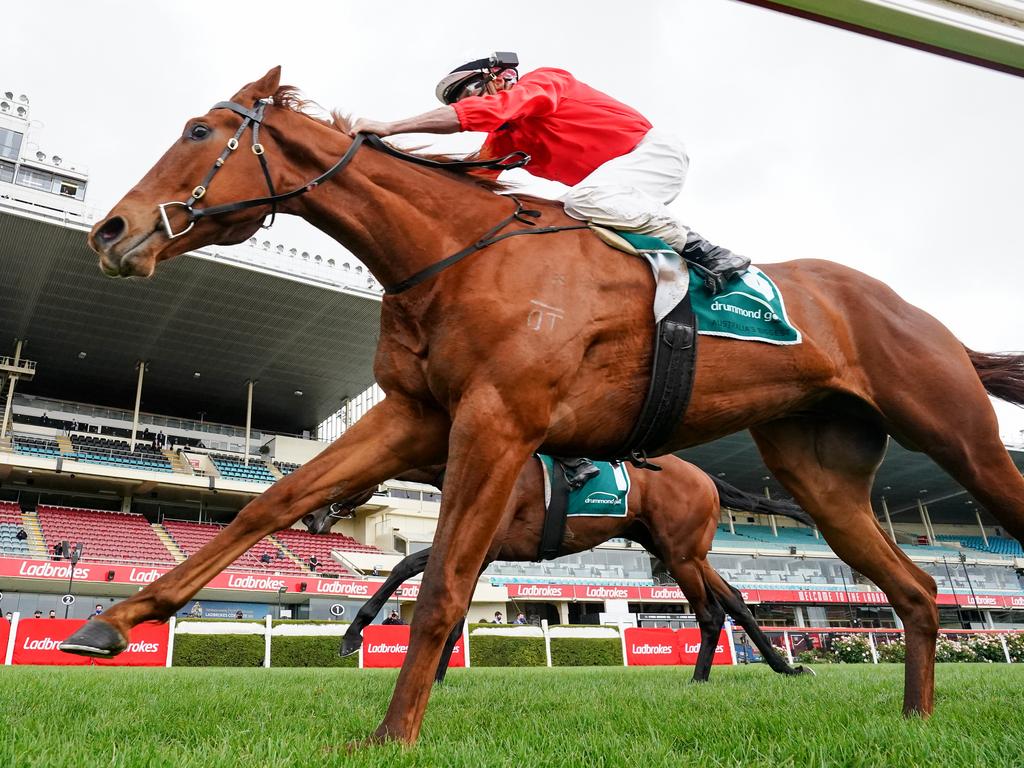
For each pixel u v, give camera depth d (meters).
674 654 15.67
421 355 2.77
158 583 2.44
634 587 30.92
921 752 2.21
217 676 7.23
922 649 3.25
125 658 12.71
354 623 6.65
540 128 3.24
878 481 39.00
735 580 34.06
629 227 2.98
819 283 3.52
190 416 36.44
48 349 29.03
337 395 34.34
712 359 3.02
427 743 2.36
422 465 2.93
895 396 3.36
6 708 3.45
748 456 36.50
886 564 3.41
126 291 24.86
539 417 2.61
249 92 2.88
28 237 21.94
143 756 2.06
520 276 2.72
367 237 2.82
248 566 26.67
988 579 37.97
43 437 29.98
